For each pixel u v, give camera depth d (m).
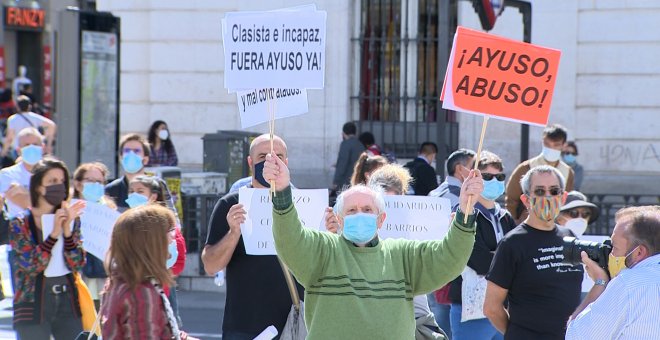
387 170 14.51
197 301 25.03
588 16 32.88
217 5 35.38
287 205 10.52
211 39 35.47
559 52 11.55
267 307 13.18
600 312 10.32
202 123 35.62
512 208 19.48
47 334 14.52
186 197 26.39
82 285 14.66
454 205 16.81
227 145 30.28
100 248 15.52
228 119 35.47
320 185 34.47
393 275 10.78
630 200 31.34
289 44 12.01
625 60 32.75
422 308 13.53
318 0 34.62
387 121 34.75
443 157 24.72
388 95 34.66
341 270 10.60
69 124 28.08
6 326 22.03
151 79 35.88
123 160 18.94
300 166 34.88
